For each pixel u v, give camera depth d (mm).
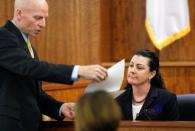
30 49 4973
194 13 10648
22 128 4676
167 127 4566
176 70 10609
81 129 2922
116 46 10883
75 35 9445
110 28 10836
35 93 4883
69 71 4613
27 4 4781
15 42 4695
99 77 4570
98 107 2916
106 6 10680
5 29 4723
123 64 4668
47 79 4633
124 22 10867
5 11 8711
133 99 6035
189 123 4520
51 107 5117
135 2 10852
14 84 4707
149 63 5988
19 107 4684
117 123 2932
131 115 5934
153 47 10766
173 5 10141
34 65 4613
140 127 4629
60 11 9289
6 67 4633
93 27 9602
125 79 10250
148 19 10133
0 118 4594
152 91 6012
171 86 10617
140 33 10844
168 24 10141
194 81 10578
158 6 10133
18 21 4836
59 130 4957
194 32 10633
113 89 4645
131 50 10859
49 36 9195
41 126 5008
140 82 5949
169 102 5965
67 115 5000
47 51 9188
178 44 10672
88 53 9586
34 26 4824
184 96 6387
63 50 9344
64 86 8992
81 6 9477
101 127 2902
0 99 4660
